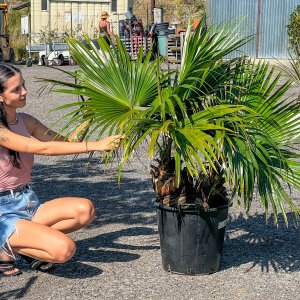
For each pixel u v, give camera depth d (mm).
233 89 4496
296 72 9852
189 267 4582
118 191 7059
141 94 4375
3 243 4309
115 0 30297
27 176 4500
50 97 15242
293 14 18828
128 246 5266
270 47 22000
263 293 4355
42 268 4680
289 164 4496
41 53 27047
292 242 5367
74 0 30031
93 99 4309
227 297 4289
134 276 4629
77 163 8469
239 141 4191
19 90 4340
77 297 4301
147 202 6609
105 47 4434
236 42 4387
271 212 6152
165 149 4398
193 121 4203
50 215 4461
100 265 4844
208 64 4312
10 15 34844
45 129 4684
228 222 5891
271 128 4555
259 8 21969
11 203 4398
